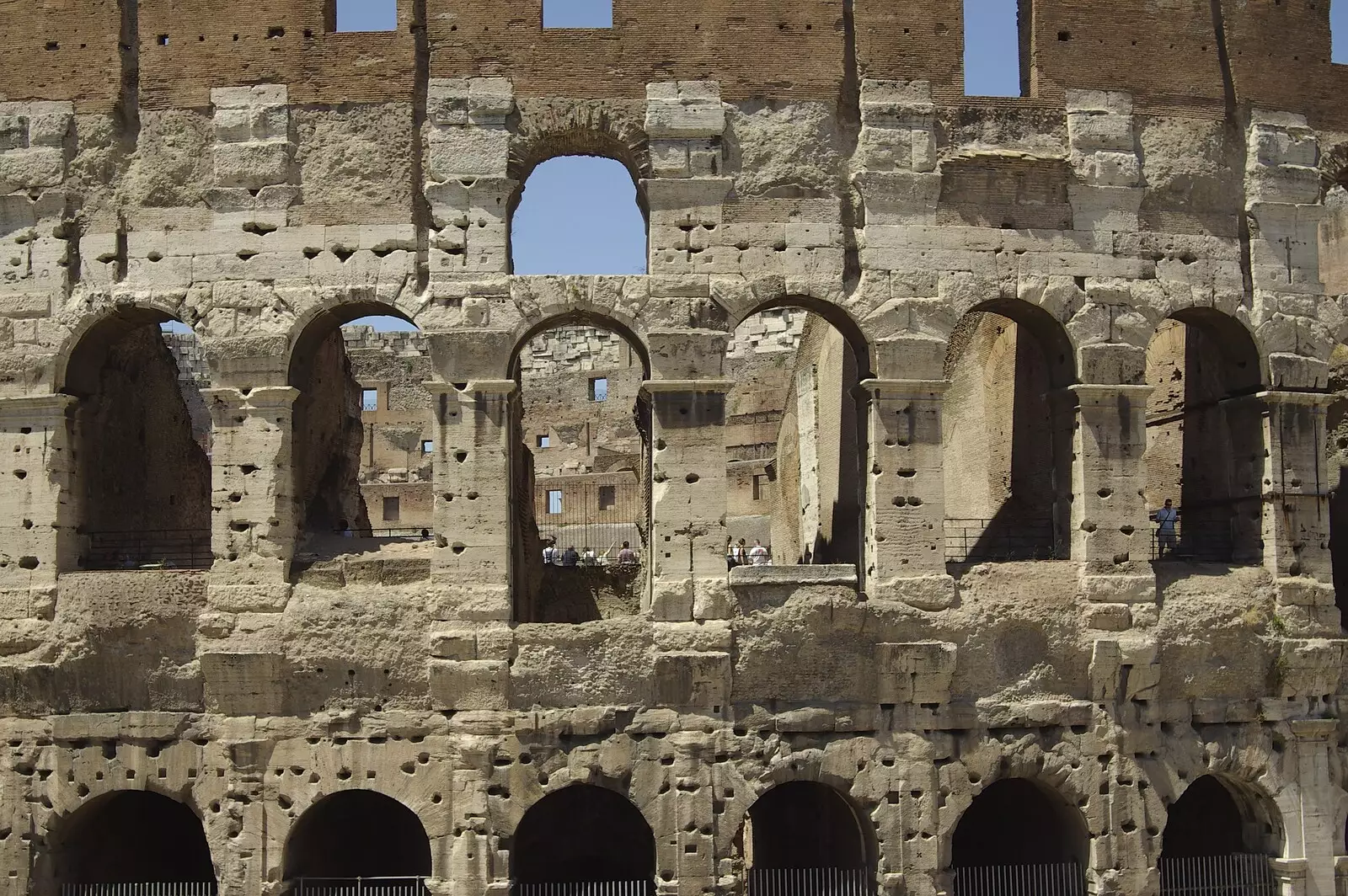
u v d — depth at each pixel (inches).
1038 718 1423.5
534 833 1633.9
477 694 1376.7
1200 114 1524.4
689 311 1422.2
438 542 1396.4
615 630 1389.0
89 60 1471.5
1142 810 1439.5
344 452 1772.9
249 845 1379.2
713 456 1411.2
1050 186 1478.8
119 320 1470.2
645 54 1460.4
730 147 1451.8
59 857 1428.4
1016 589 1432.1
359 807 1596.9
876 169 1451.8
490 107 1441.9
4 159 1462.8
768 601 1403.8
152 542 1663.4
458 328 1413.6
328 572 1419.8
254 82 1455.5
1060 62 1504.7
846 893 1427.2
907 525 1418.6
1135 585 1440.7
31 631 1406.3
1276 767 1485.0
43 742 1413.6
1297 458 1508.4
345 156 1444.4
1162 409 1825.8
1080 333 1459.2
